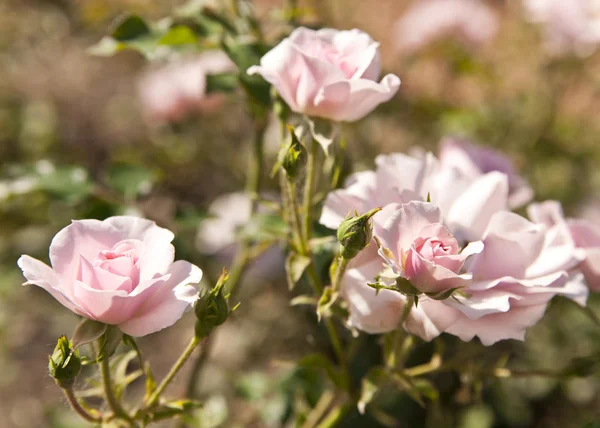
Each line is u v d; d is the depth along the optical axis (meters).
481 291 0.59
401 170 0.63
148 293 0.57
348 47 0.62
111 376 0.62
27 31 1.69
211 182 1.38
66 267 0.58
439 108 1.20
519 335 0.59
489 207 0.62
